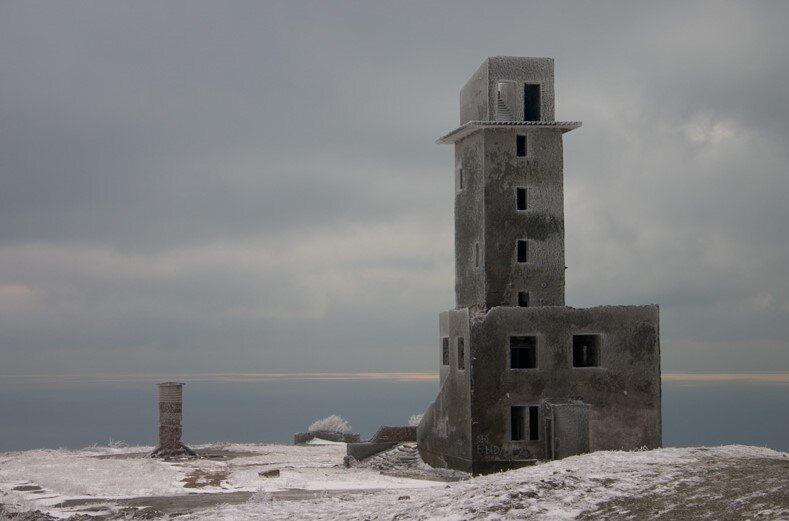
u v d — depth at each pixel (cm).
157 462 5022
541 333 4731
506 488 2828
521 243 5041
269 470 4456
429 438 5097
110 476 4316
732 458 3209
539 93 5147
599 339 4809
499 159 5028
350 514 2977
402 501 3100
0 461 5112
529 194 5041
